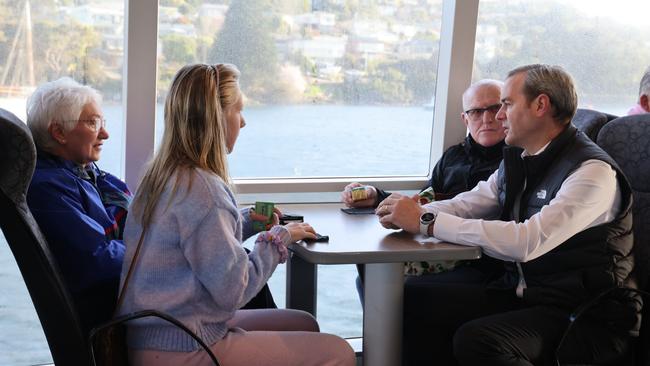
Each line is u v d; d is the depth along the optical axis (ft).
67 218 5.59
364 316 6.48
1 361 8.31
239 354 5.42
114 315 5.33
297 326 6.44
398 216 6.35
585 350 6.28
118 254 5.81
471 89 8.50
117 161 8.20
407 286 7.40
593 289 6.34
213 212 5.21
